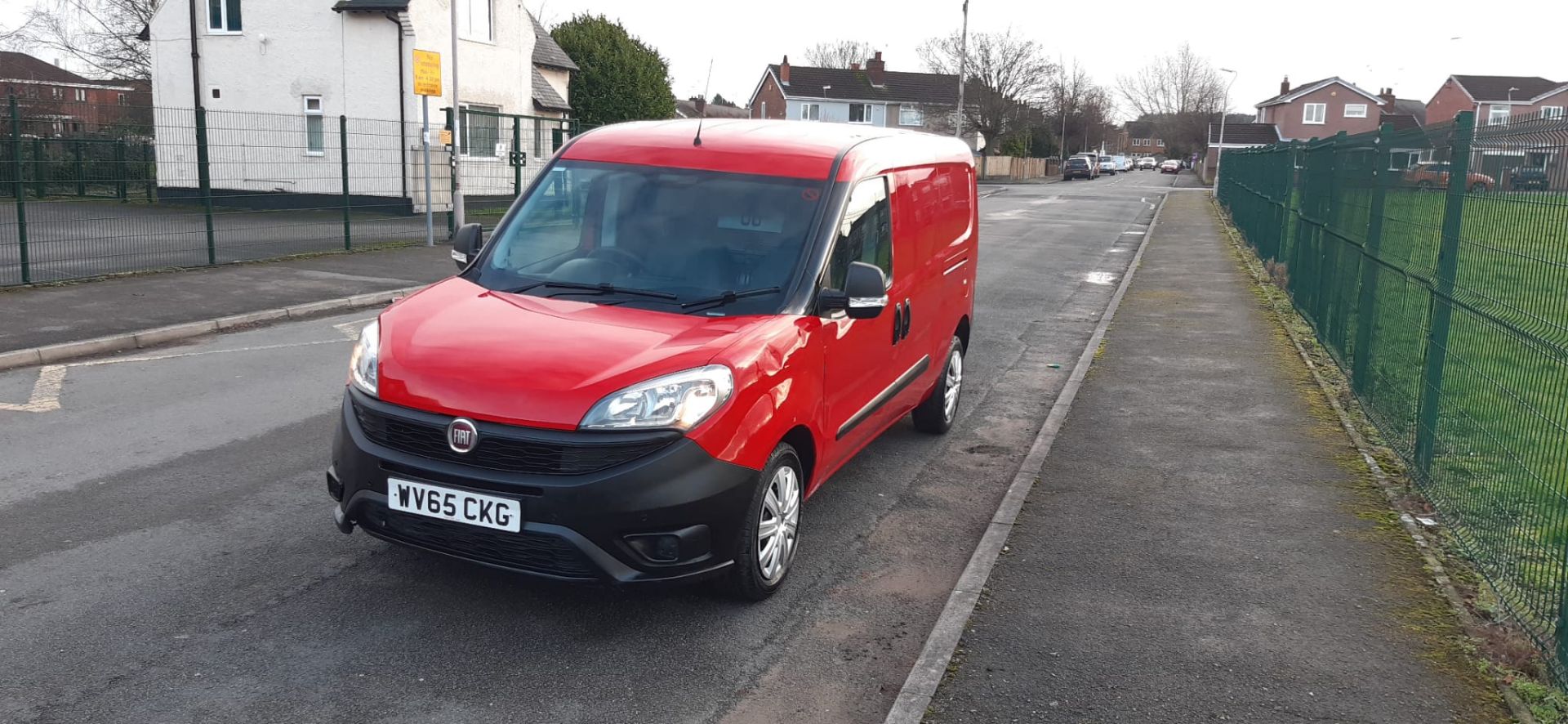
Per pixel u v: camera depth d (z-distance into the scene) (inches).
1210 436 283.3
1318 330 426.9
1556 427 172.6
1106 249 866.8
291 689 146.4
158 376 330.6
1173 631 169.5
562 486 152.0
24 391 307.3
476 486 155.6
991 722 141.6
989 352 417.4
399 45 944.3
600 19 1464.1
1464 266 223.8
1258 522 219.6
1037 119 2878.9
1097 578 189.9
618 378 157.1
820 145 212.8
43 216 541.0
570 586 183.3
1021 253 815.1
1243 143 4148.6
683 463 155.9
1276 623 172.9
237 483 229.8
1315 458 264.8
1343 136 403.2
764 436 167.9
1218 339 430.0
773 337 174.2
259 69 1000.9
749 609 178.7
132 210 567.5
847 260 200.8
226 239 627.8
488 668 154.6
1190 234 1015.0
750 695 151.5
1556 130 173.5
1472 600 182.9
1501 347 199.5
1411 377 260.8
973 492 246.8
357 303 480.7
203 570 183.9
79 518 206.1
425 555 193.5
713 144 210.5
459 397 157.6
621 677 154.1
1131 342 422.6
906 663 163.2
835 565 200.4
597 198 204.4
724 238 193.6
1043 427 291.4
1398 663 160.1
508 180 1039.6
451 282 196.5
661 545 157.9
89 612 166.4
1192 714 145.0
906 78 3412.9
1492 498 197.9
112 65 1662.2
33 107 1483.8
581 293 187.3
